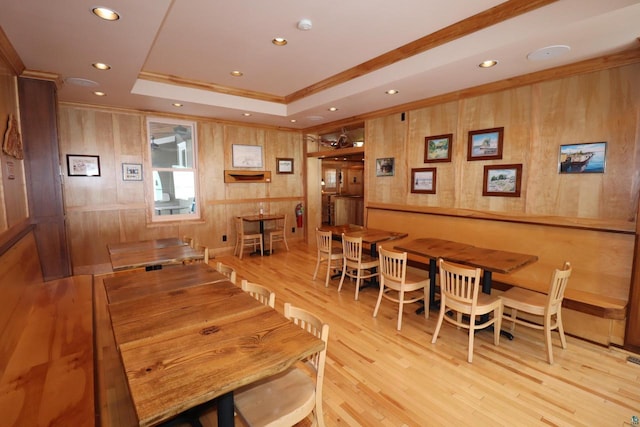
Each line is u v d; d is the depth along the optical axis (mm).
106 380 2264
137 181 4980
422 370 2361
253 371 1163
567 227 3084
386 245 4930
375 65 3633
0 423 1290
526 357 2535
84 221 4598
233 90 4734
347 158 8391
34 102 3184
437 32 2922
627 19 2115
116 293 1966
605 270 2852
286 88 4723
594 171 2908
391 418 1887
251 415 1341
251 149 6188
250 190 6246
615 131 2775
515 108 3432
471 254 2979
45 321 2225
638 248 2533
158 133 5230
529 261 2750
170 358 1240
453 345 2711
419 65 3207
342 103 4488
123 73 3240
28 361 1734
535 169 3301
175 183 5449
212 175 5754
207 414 1743
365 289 4066
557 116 3119
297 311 1706
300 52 3357
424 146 4387
